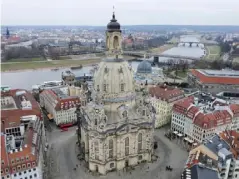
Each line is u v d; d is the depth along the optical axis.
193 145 169.25
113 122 150.50
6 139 134.50
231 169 128.50
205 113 173.00
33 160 124.69
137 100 169.50
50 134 191.50
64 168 151.38
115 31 154.25
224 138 141.12
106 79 153.25
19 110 174.25
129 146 152.88
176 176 143.75
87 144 153.75
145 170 150.50
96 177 144.50
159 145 175.50
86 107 165.62
